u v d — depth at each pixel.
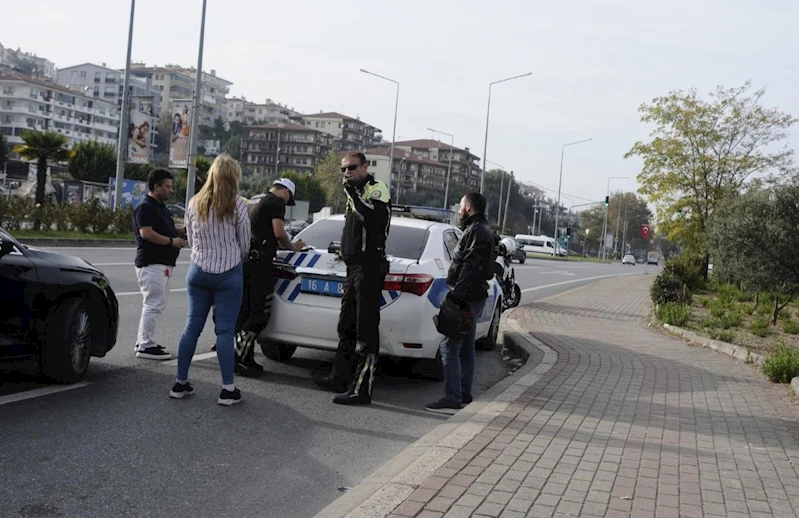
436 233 8.76
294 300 7.84
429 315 7.82
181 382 6.72
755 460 5.75
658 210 32.16
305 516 4.45
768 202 15.30
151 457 5.21
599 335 13.35
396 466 5.18
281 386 7.66
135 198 38.09
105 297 7.16
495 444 5.71
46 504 4.29
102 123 152.50
